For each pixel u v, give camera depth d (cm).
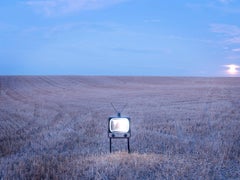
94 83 6556
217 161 887
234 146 1086
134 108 2458
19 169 827
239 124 1605
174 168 801
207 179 739
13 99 3488
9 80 6562
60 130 1531
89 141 1238
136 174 759
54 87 5553
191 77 8281
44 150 1112
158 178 732
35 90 4900
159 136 1305
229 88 5059
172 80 7494
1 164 899
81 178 749
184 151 1028
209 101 2988
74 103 2967
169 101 3042
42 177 770
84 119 1905
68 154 1016
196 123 1647
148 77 8181
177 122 1691
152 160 868
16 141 1271
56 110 2419
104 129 1527
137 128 1516
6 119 1934
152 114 2058
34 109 2492
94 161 877
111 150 1048
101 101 3161
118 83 6706
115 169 794
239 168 844
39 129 1567
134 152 1005
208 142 1152
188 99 3234
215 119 1798
